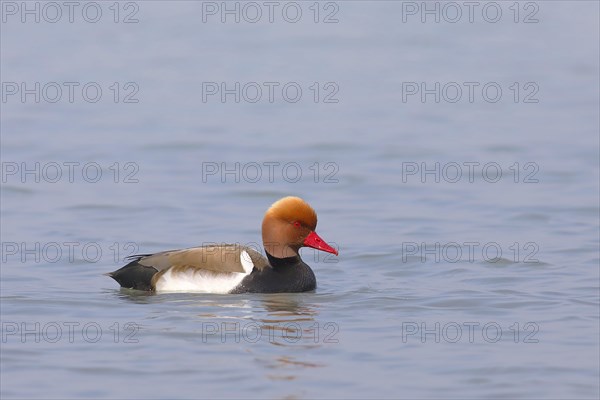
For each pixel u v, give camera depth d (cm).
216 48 3781
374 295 1300
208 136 2531
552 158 2277
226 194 1981
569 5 4712
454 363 1029
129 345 1084
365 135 2542
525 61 3581
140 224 1752
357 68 3456
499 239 1630
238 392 950
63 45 3812
